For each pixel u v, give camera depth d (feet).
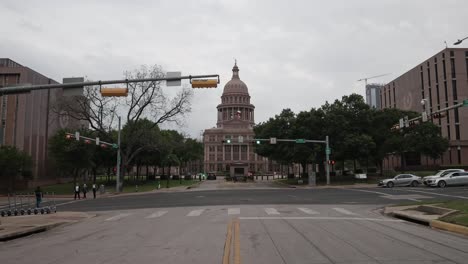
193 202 105.09
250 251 34.78
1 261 33.06
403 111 227.81
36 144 229.25
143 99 187.73
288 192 140.26
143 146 195.00
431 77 284.41
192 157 376.48
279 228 50.65
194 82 61.36
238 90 572.51
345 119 206.59
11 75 217.56
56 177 253.44
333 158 210.59
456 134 262.88
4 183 195.83
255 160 566.77
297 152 211.00
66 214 81.35
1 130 64.18
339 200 101.86
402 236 42.98
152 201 115.44
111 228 55.93
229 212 74.59
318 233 45.73
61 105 186.50
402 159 264.11
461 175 140.26
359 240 40.24
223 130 569.64
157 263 30.48
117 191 172.14
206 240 41.63
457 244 37.58
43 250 38.50
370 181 200.54
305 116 213.87
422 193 113.91
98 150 215.10
